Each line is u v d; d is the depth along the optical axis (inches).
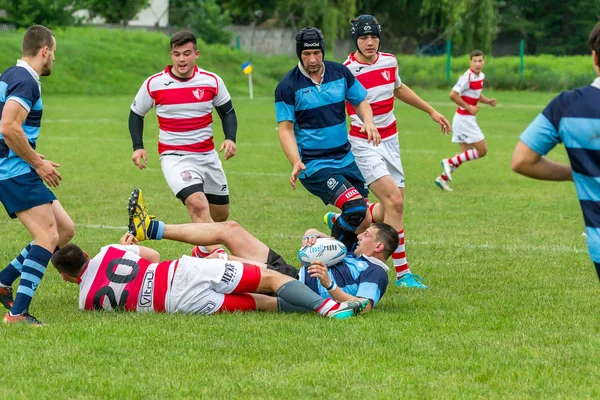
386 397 490.3
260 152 2223.2
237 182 1660.9
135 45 5201.8
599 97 458.6
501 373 538.6
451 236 1111.6
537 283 834.8
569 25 7711.6
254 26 6643.7
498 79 4997.5
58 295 778.2
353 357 573.3
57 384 516.4
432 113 941.8
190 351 585.9
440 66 5319.9
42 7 5428.2
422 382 519.2
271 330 642.8
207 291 698.2
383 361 564.7
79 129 2792.8
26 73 666.2
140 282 701.3
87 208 1338.6
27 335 629.0
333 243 716.0
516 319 685.9
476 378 528.7
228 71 5147.6
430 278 868.6
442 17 6264.8
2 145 673.0
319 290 720.3
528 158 477.4
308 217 1267.2
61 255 695.7
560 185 1640.0
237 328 647.8
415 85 5059.1
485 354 581.6
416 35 7155.5
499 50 7775.6
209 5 6225.4
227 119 929.5
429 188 1596.9
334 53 6476.4
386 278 729.6
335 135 840.9
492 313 709.3
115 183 1628.9
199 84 902.4
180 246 1039.6
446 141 2568.9
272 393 499.2
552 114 470.6
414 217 1268.5
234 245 757.3
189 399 489.1
